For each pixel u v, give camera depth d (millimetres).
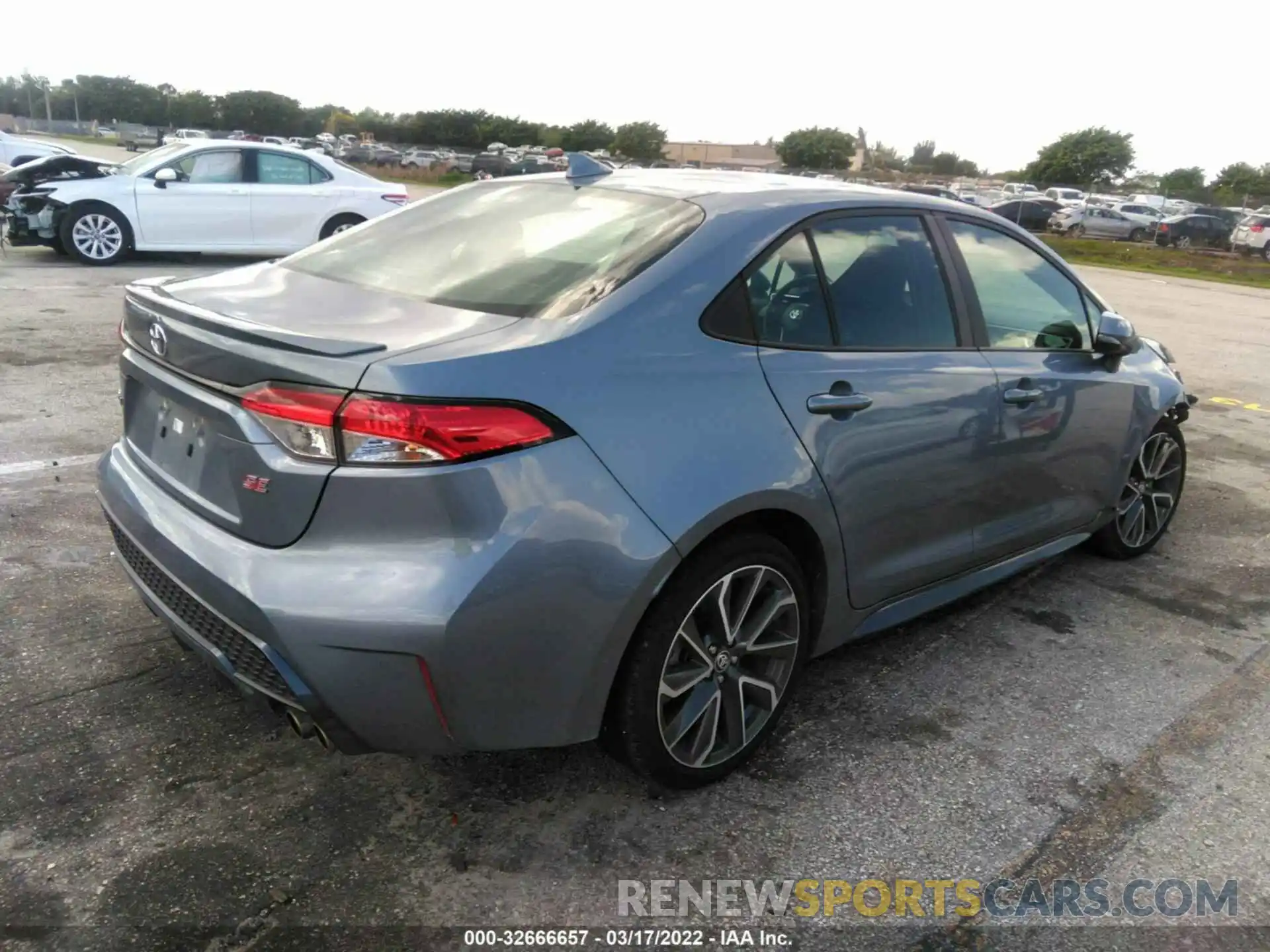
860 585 3062
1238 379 9484
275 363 2162
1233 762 3039
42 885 2256
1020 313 3650
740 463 2514
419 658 2117
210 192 12109
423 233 3139
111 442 5227
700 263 2631
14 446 5055
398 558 2117
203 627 2373
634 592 2318
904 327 3154
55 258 12406
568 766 2820
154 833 2441
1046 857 2570
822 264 2947
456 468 2098
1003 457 3461
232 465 2287
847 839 2594
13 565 3752
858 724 3129
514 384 2180
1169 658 3697
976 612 4008
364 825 2525
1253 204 46188
